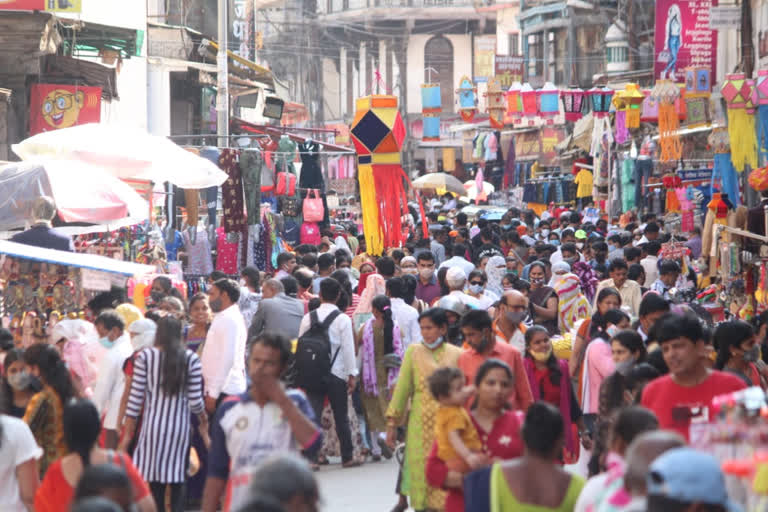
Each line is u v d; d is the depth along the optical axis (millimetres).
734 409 8664
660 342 11383
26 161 23203
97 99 37094
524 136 92000
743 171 37188
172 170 25203
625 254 29391
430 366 14594
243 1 76625
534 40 102125
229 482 10641
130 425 14320
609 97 57094
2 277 18359
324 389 20281
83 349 15914
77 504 7113
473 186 76062
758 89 33125
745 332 13805
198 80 52594
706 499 6750
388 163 29953
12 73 35250
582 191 64750
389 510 17000
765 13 43812
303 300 23797
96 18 44344
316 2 154125
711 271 29531
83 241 25547
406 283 22250
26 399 13688
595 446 12617
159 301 21469
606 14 97250
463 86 75688
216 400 17156
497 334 17766
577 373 17922
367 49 153500
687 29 47406
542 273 23391
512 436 11852
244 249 32375
